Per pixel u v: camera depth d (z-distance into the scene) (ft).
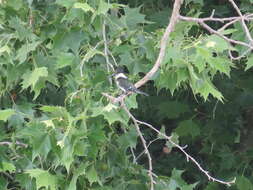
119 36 33.86
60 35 32.73
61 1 30.78
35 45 32.48
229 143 54.70
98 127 28.84
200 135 55.06
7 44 33.76
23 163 33.45
